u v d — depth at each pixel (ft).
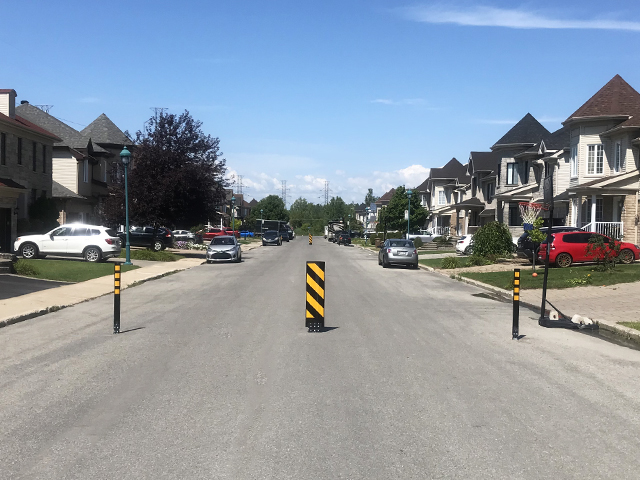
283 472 15.85
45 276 68.33
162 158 118.32
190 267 99.96
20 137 111.75
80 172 143.95
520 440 18.40
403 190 241.35
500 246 103.09
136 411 21.21
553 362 29.84
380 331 38.47
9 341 34.86
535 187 148.05
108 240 94.32
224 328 39.14
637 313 46.26
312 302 37.96
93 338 35.73
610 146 107.65
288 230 284.41
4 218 101.09
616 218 103.86
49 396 23.13
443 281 77.56
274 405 21.98
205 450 17.42
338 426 19.65
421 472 15.90
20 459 16.75
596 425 19.93
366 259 129.49
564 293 59.67
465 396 23.35
